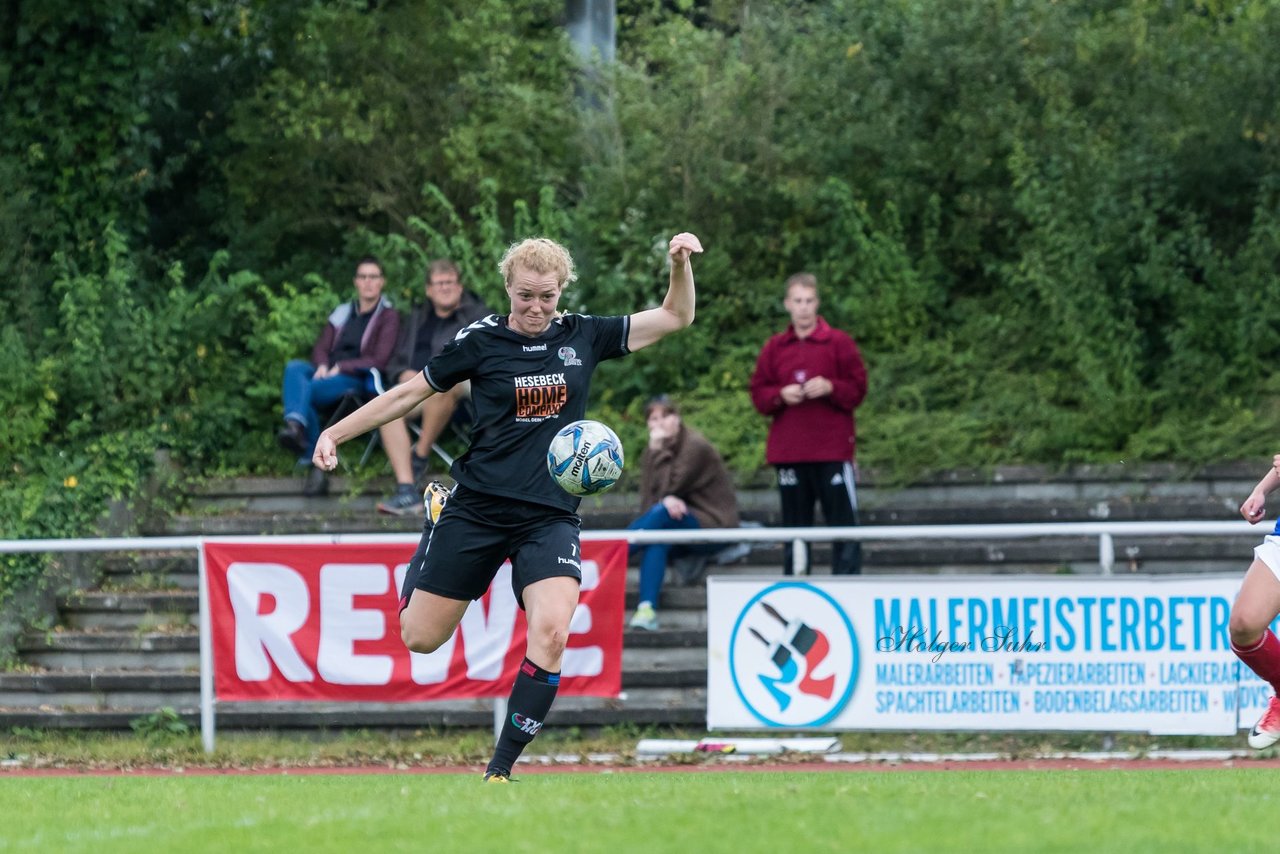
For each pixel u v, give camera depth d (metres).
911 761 33.78
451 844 15.91
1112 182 51.22
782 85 56.62
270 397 51.28
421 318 47.19
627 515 45.56
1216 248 52.44
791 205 56.06
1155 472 45.50
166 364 50.66
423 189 55.81
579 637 34.78
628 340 23.64
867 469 46.38
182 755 36.47
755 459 47.00
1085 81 56.12
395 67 59.88
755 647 34.25
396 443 46.06
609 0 62.81
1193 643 32.69
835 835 15.99
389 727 38.84
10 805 22.88
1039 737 35.41
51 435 49.44
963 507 44.91
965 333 52.69
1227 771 27.97
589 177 56.28
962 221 54.75
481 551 23.28
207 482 49.16
